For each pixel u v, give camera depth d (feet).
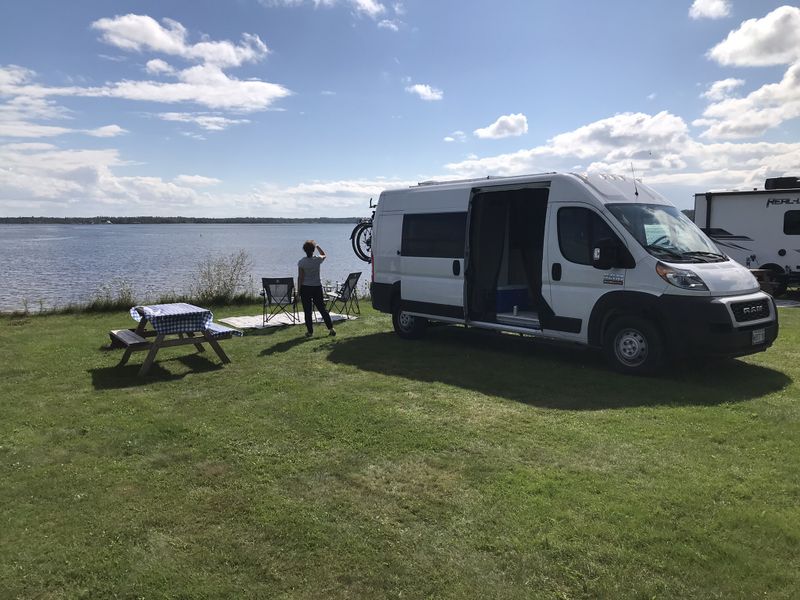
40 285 75.31
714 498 12.14
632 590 9.23
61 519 11.88
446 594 9.30
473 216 28.02
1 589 9.61
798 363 23.89
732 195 49.90
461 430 16.57
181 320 24.52
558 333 24.72
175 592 9.48
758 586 9.27
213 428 17.17
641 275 21.97
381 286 32.55
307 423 17.44
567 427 16.62
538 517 11.48
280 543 10.85
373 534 11.07
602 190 23.88
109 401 20.20
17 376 23.86
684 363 23.93
